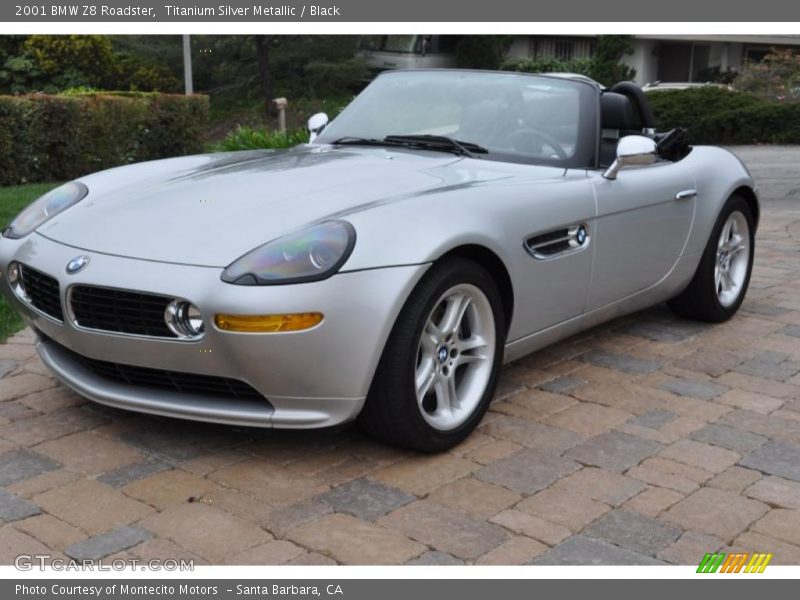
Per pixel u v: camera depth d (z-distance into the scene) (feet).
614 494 9.72
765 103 60.18
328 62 107.55
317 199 10.57
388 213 10.01
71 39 78.33
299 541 8.59
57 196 11.87
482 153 13.15
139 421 11.18
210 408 9.79
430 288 9.91
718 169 15.81
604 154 14.38
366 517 9.07
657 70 103.60
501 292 11.41
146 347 9.62
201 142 44.91
